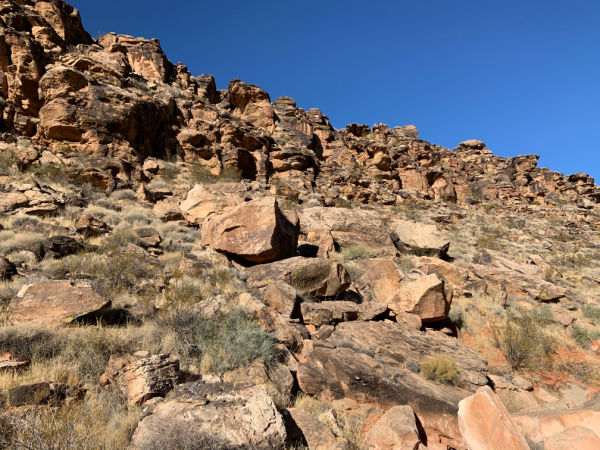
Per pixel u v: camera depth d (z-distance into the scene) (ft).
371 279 39.86
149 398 15.35
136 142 87.20
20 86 77.66
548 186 179.63
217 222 39.83
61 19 106.52
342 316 29.63
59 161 66.59
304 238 53.52
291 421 16.21
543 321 42.06
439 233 63.52
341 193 116.67
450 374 23.34
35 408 13.23
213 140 110.11
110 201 56.95
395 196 127.44
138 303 25.40
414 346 26.73
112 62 104.63
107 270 29.30
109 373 16.62
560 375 32.04
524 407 25.02
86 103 77.77
